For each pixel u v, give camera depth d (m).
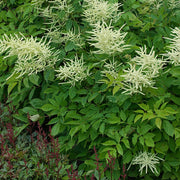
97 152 2.89
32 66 2.72
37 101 3.26
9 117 3.59
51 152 2.94
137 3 3.42
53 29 3.34
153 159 2.56
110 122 2.64
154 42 3.00
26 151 2.99
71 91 2.86
